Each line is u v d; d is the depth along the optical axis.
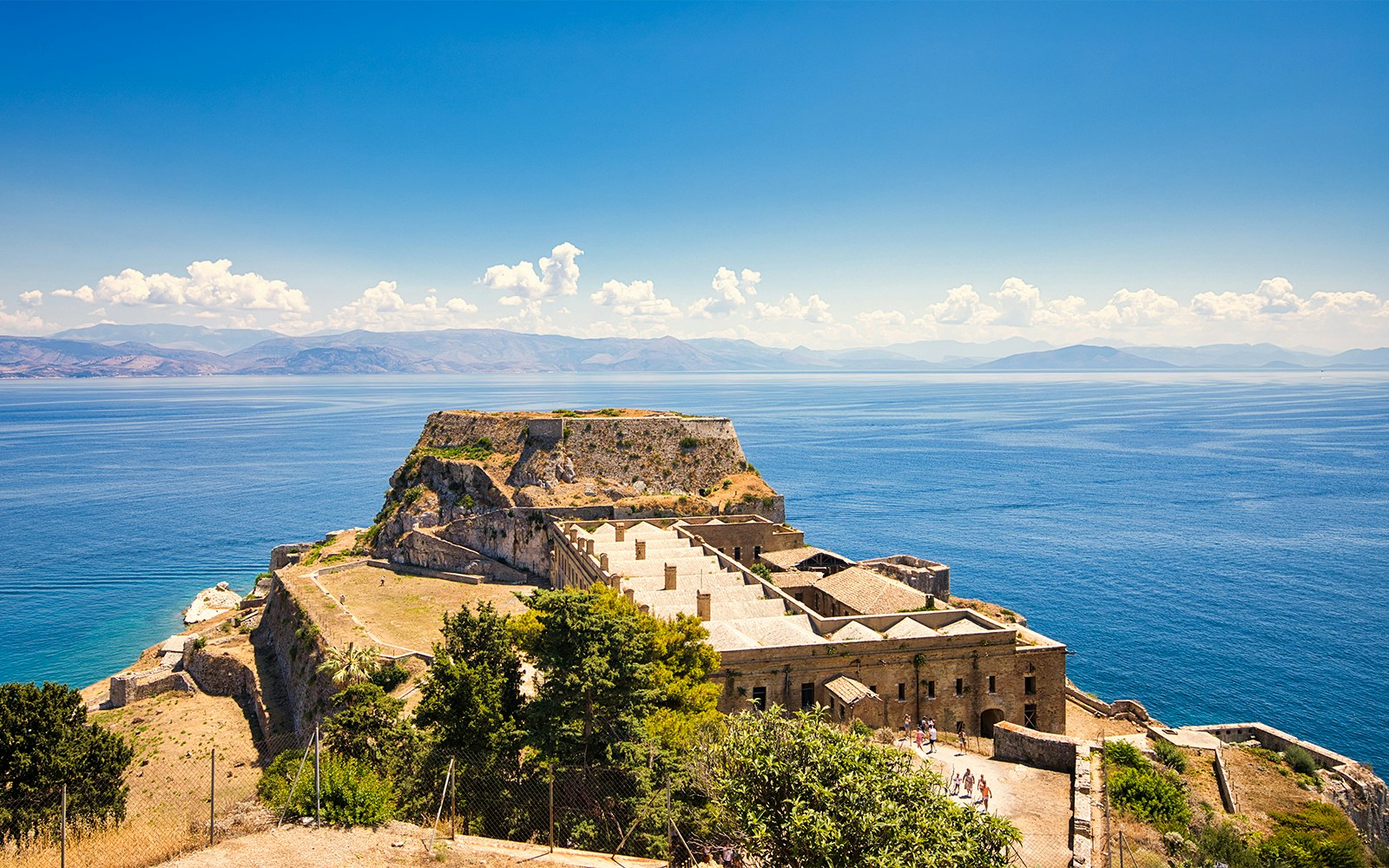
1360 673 93.56
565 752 37.59
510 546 105.12
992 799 41.84
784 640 58.69
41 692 43.69
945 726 59.44
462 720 38.75
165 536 169.12
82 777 40.25
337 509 198.50
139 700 80.75
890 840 25.20
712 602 66.44
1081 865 34.25
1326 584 129.25
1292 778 47.38
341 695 44.88
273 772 38.50
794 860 25.88
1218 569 139.12
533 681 45.53
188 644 91.50
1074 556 148.62
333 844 27.78
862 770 27.09
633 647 40.09
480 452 118.69
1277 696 87.94
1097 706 68.25
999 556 149.00
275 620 92.50
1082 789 41.50
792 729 28.73
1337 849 38.41
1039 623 111.31
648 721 39.84
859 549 156.00
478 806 34.66
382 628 80.44
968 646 59.78
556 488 110.00
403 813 32.62
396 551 111.31
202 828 29.47
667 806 31.66
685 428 121.81
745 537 98.00
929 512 191.25
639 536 92.50
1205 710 84.88
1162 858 35.78
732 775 28.53
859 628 61.19
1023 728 49.06
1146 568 140.12
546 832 33.28
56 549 157.00
